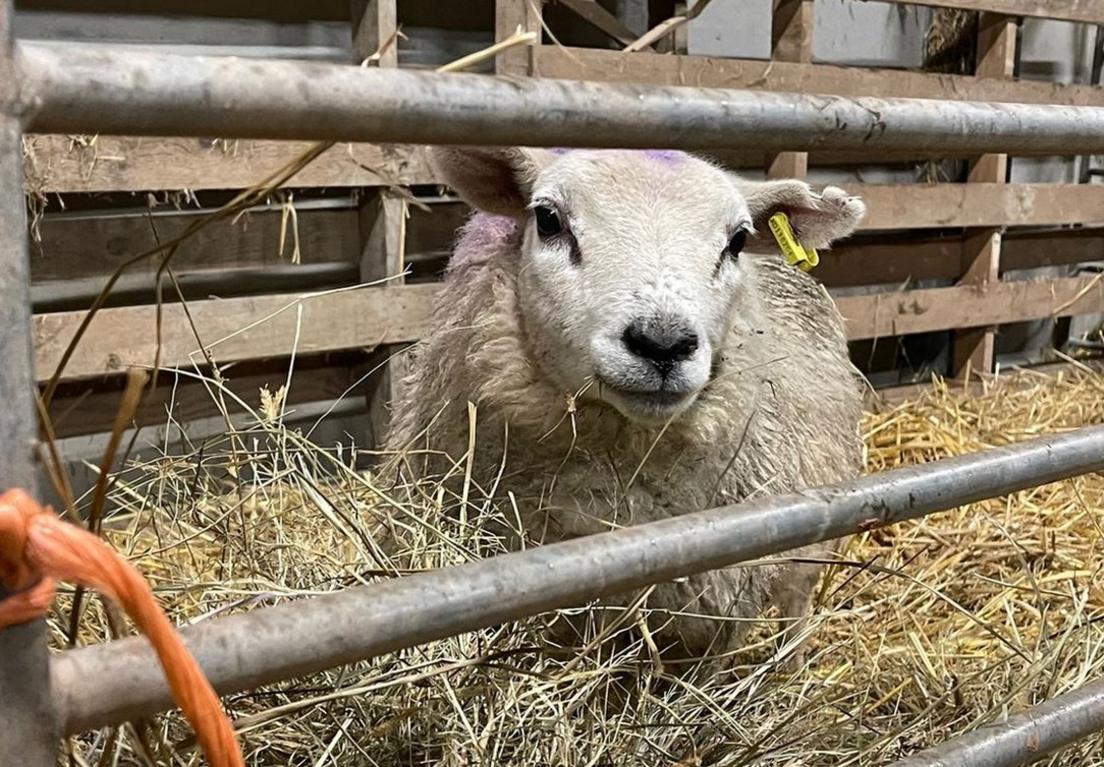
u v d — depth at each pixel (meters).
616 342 2.00
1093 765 1.98
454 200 4.29
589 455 2.25
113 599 0.76
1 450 0.77
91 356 3.21
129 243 3.61
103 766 1.12
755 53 5.14
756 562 2.01
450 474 2.18
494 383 2.24
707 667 2.29
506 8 3.70
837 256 5.04
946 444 4.35
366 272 3.86
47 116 0.76
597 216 2.12
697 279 2.08
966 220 5.02
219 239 3.75
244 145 3.36
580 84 1.01
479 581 1.03
